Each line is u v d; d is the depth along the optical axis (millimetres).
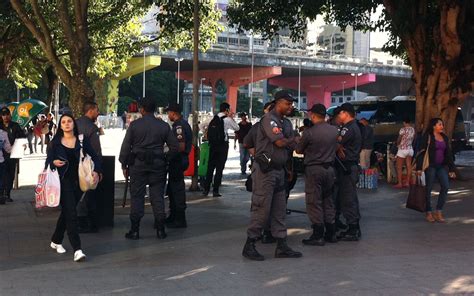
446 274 6750
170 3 14664
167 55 63375
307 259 7500
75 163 7422
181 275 6668
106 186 9609
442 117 16922
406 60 21578
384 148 20516
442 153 10156
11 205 11789
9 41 18891
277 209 7555
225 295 5910
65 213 7359
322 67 80625
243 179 17266
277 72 76688
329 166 8227
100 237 8844
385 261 7391
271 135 7215
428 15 17641
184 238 8797
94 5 17297
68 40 11578
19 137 12375
